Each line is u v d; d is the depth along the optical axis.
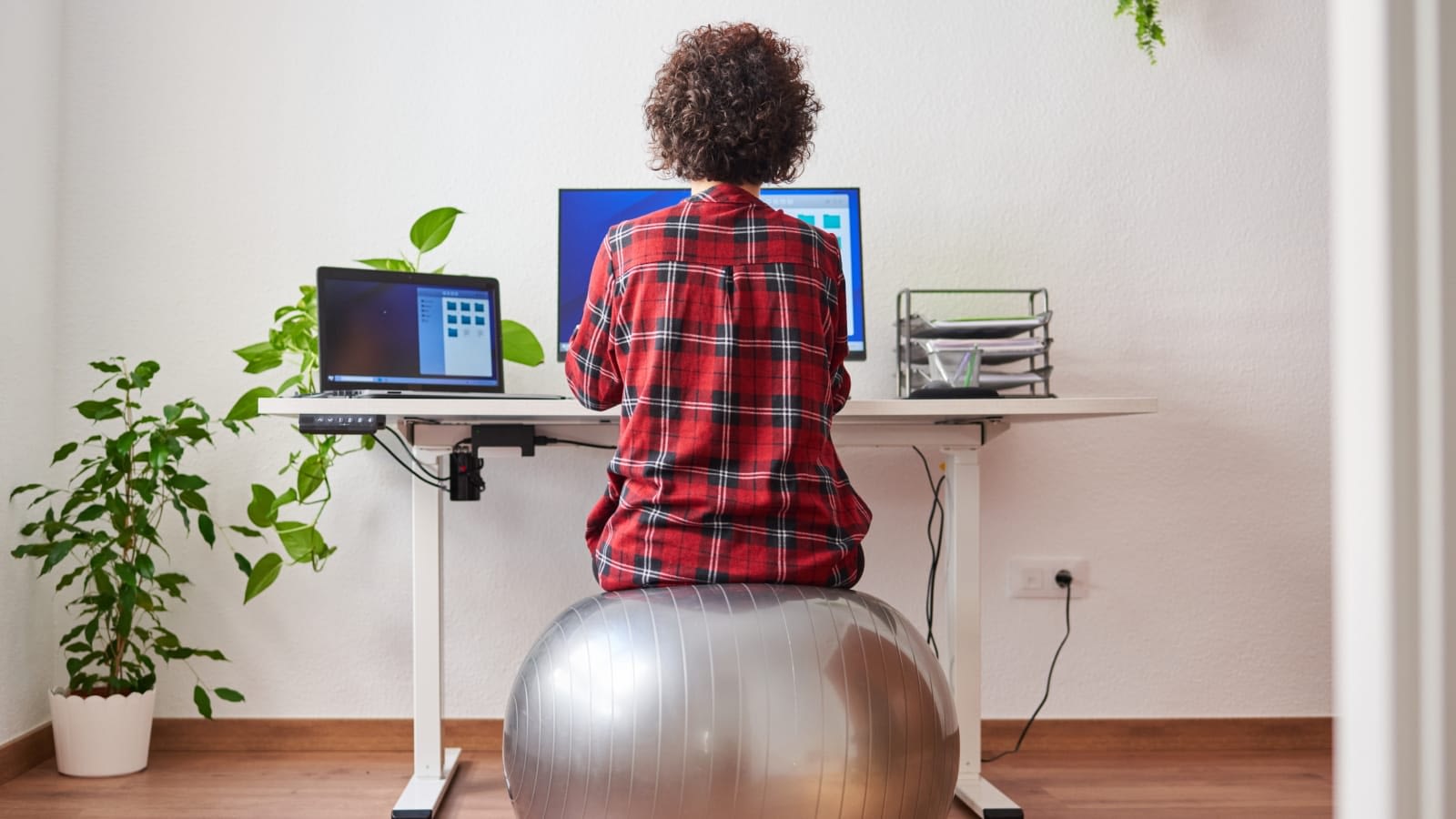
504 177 2.51
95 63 2.46
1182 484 2.54
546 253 2.51
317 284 2.05
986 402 1.84
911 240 2.53
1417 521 0.31
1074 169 2.54
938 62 2.53
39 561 2.35
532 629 2.50
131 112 2.47
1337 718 0.33
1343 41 0.33
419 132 2.50
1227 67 2.55
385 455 2.49
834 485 1.26
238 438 2.47
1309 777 2.29
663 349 1.21
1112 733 2.52
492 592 2.50
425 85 2.51
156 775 2.25
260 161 2.48
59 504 2.42
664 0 2.52
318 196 2.49
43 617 2.37
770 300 1.23
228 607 2.46
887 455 2.53
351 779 2.24
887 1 2.53
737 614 1.15
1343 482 0.33
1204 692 2.53
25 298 2.30
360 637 2.48
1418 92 0.31
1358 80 0.32
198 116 2.48
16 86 2.27
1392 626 0.31
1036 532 2.53
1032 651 2.53
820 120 2.52
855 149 2.52
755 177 1.29
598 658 1.14
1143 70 2.55
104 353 2.45
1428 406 0.31
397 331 2.11
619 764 1.11
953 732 1.23
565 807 1.14
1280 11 2.56
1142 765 2.38
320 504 2.48
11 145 2.25
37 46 2.35
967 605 2.14
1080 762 2.41
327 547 2.35
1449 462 0.31
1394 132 0.31
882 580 2.53
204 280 2.47
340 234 2.49
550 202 2.51
